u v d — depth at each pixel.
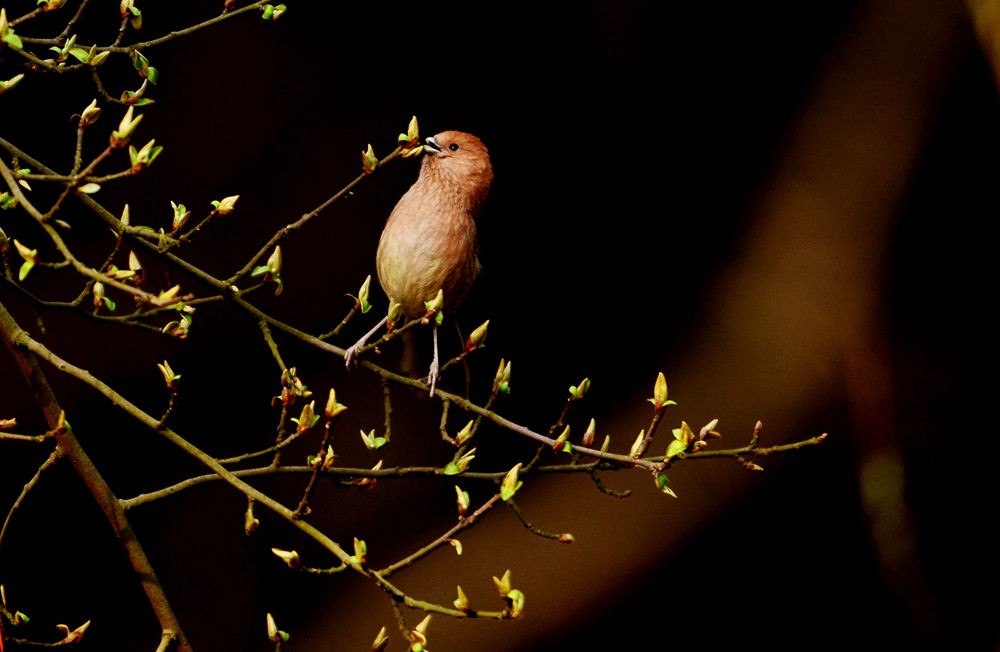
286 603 5.36
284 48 5.32
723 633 5.39
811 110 5.39
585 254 5.39
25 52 5.03
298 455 5.36
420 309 5.15
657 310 5.40
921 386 5.39
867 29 5.37
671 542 5.39
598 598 5.38
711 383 5.39
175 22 5.31
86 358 5.31
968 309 5.39
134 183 5.31
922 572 5.37
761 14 5.36
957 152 5.39
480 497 5.38
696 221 5.40
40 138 5.30
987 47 5.27
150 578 5.04
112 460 5.33
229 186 5.33
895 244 5.39
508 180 5.38
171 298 5.00
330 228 5.35
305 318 5.36
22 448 5.30
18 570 5.31
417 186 5.16
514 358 5.39
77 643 5.03
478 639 5.36
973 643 5.36
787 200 5.39
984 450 5.38
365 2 5.33
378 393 5.37
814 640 5.40
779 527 5.40
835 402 5.39
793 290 5.39
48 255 5.30
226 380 5.35
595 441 5.39
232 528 5.35
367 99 5.35
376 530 5.37
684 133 5.39
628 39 5.36
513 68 5.36
